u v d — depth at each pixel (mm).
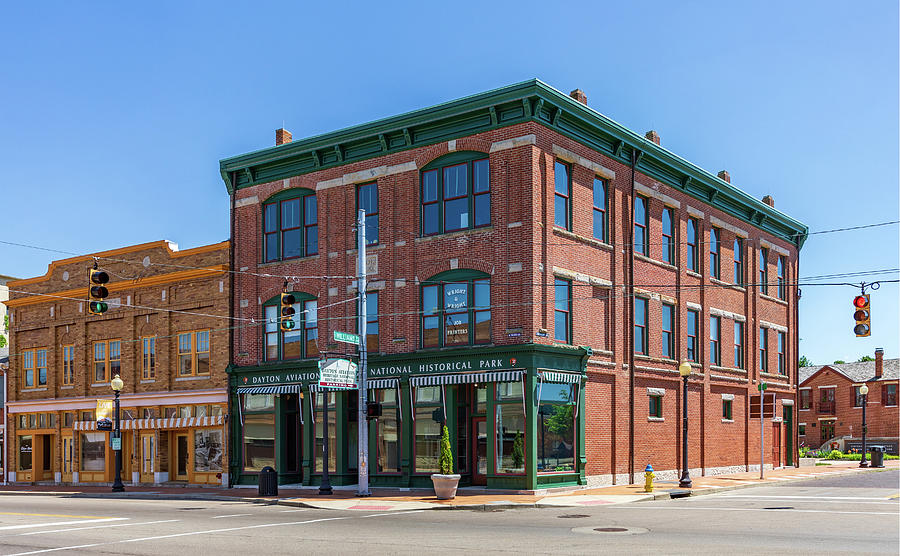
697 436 34625
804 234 43594
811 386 76312
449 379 27812
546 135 27641
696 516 19578
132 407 37062
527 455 26062
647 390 31609
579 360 28094
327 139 31406
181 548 15102
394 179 30078
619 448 29781
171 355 36156
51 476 40750
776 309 42156
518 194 27078
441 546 14789
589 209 29531
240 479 33438
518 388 26719
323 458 27422
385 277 29969
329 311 31328
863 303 24125
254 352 33375
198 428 35156
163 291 36531
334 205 31609
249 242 34000
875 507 21391
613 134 30266
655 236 32906
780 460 41844
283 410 32531
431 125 29172
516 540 15547
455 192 28828
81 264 39781
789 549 13883
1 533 18109
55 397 40000
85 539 16812
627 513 20734
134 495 31141
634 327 31172
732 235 38438
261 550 14641
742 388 38281
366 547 14805
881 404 71062
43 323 40875
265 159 33188
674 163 33594
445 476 24734
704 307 35594
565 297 28141
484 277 27828
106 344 38688
